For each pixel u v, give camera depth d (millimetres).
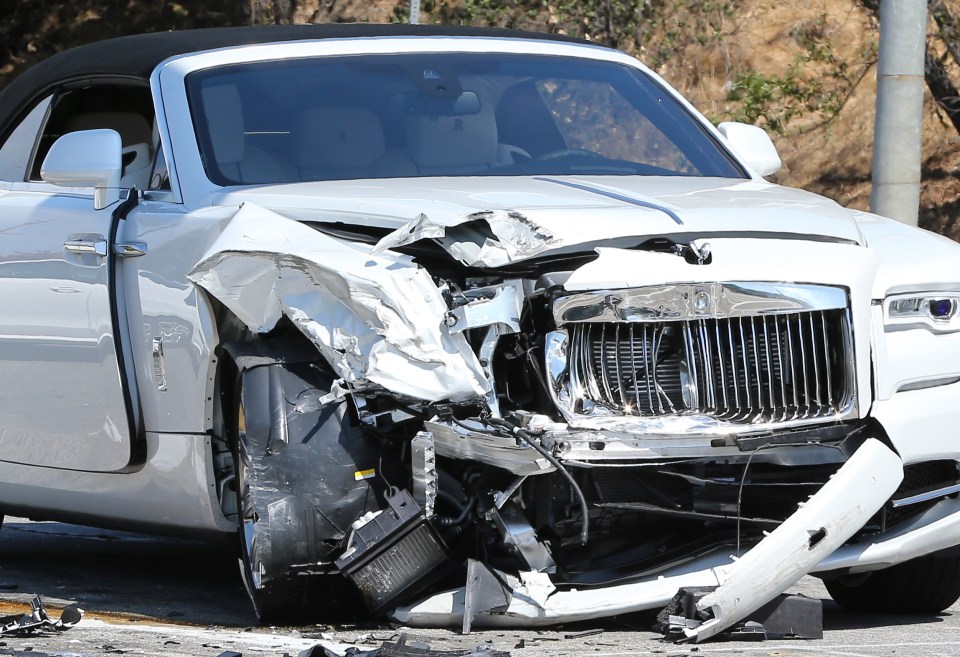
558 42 18203
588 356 12172
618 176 15633
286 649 11297
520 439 11664
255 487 12336
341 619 12766
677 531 12742
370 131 15703
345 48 16766
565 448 11820
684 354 12250
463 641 11570
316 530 12281
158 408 14547
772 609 12211
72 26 47938
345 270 12289
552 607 11922
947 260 13375
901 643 12227
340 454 12414
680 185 14734
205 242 13875
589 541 12531
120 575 17266
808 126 43000
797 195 14664
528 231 12188
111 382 14914
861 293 12578
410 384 11969
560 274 12125
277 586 12352
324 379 12695
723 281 12234
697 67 43469
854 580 14836
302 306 12508
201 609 14391
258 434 12484
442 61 16906
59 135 17375
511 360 12281
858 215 14562
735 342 12359
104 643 11570
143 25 47500
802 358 12477
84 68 17328
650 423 12000
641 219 12594
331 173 15141
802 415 12406
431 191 13750
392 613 12359
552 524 12188
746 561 11922
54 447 15938
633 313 12078
